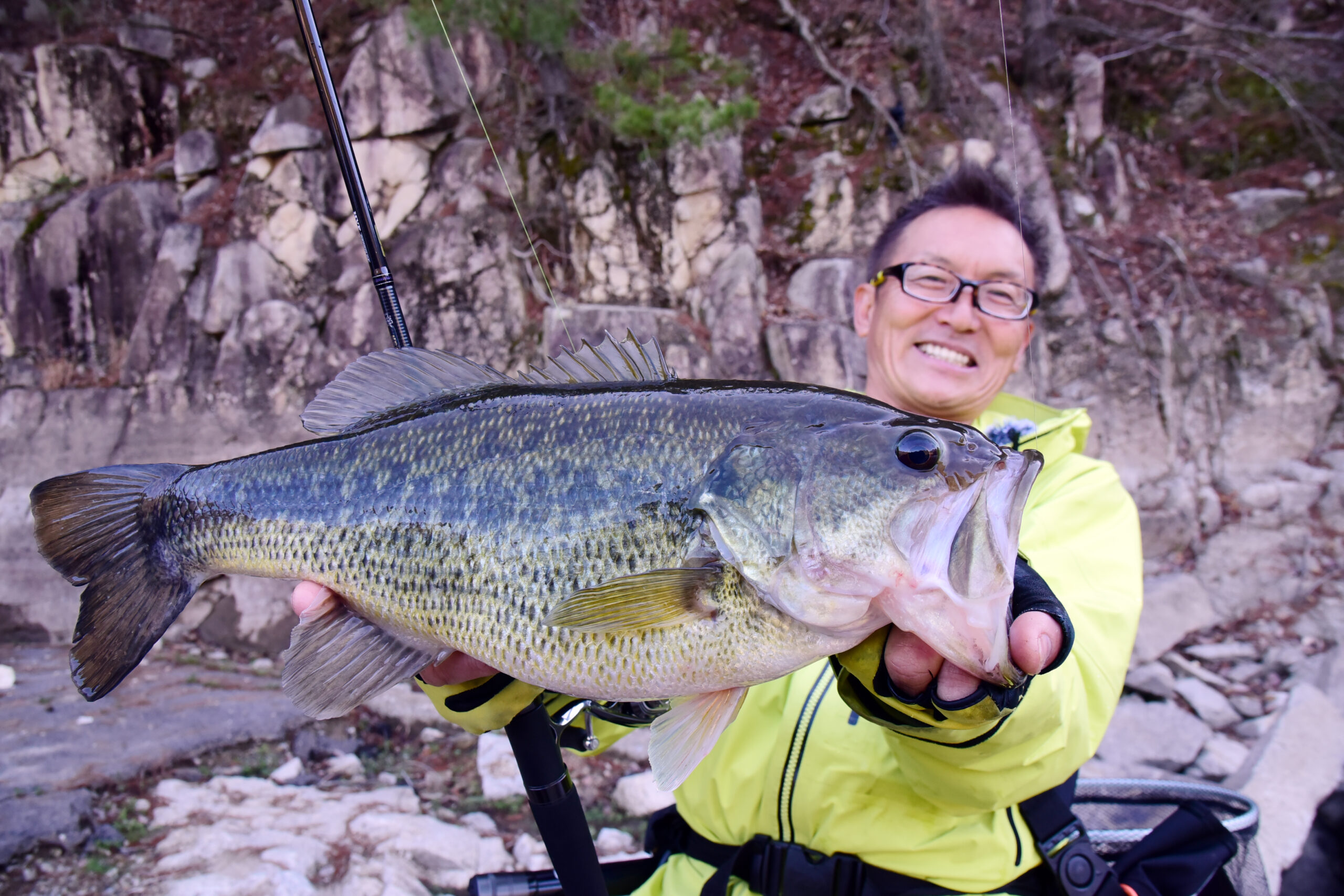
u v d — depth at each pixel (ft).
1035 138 19.95
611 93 17.76
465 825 10.66
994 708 3.74
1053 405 17.93
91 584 4.88
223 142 19.29
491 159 17.97
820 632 3.97
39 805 9.78
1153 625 15.48
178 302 17.39
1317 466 17.58
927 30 19.33
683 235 17.81
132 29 19.53
